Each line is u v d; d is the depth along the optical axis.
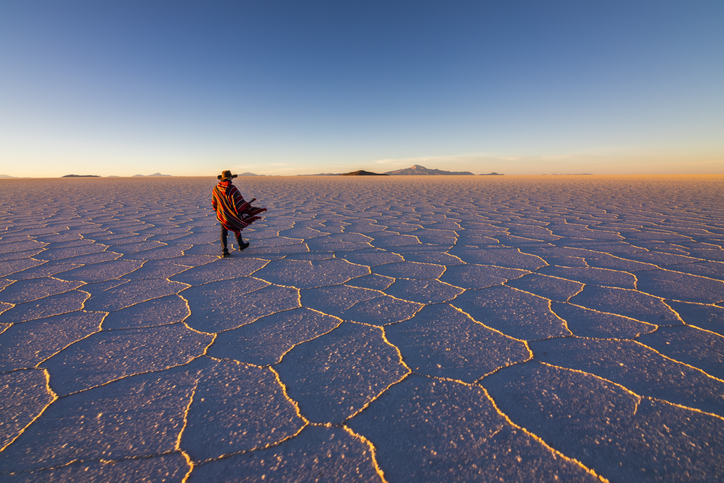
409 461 1.14
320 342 1.99
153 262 3.93
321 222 7.19
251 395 1.50
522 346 1.92
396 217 7.98
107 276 3.36
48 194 15.65
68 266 3.73
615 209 9.09
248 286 3.07
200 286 3.06
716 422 1.30
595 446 1.19
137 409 1.41
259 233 5.86
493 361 1.76
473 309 2.49
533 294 2.81
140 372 1.68
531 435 1.25
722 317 2.29
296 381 1.60
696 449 1.17
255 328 2.19
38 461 1.15
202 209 9.77
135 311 2.48
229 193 3.98
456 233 5.78
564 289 2.93
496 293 2.84
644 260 3.88
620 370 1.67
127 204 11.14
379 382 1.59
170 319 2.34
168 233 5.82
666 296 2.71
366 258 4.11
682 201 11.10
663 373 1.64
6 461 1.15
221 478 1.08
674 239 5.03
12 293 2.86
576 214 8.16
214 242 5.10
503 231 5.93
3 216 7.88
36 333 2.12
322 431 1.28
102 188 21.22
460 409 1.39
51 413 1.38
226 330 2.16
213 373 1.67
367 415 1.36
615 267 3.61
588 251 4.37
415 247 4.71
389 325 2.22
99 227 6.40
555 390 1.51
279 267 3.72
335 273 3.48
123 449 1.20
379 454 1.17
